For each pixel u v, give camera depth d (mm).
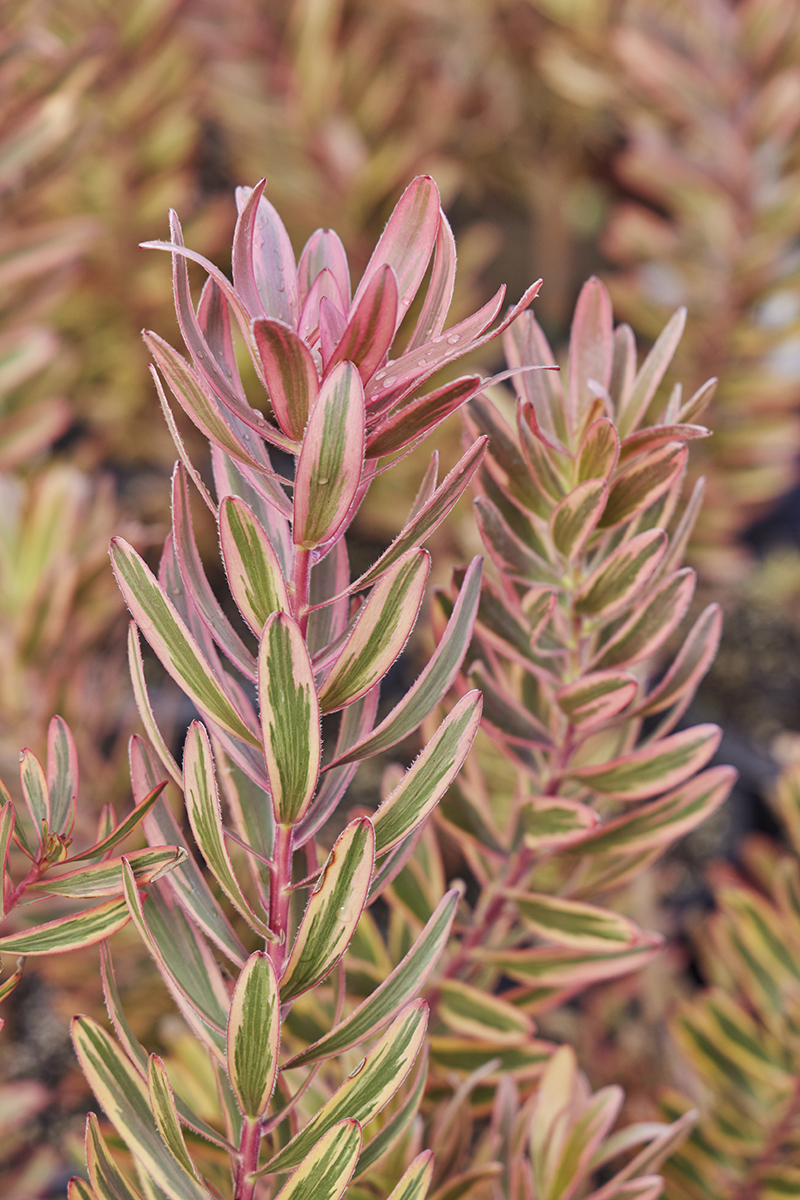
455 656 687
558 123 2188
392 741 677
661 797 812
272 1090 667
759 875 1460
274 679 643
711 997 1040
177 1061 841
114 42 1552
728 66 1606
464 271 1811
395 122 1915
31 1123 1345
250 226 647
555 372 753
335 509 643
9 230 1434
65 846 698
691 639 763
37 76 1425
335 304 656
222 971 726
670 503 753
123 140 1627
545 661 773
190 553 685
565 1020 1464
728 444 1736
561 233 2406
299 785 657
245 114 1683
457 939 848
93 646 1342
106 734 1382
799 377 1708
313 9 1616
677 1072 1247
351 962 816
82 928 695
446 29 2064
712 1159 987
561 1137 805
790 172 1646
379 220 1671
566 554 739
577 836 764
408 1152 791
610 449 709
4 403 1515
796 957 1002
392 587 654
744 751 2053
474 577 688
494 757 1389
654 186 1710
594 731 768
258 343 628
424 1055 736
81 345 1830
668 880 1883
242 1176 686
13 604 1252
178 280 644
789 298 1740
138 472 2160
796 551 2482
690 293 1739
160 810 707
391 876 695
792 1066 1000
